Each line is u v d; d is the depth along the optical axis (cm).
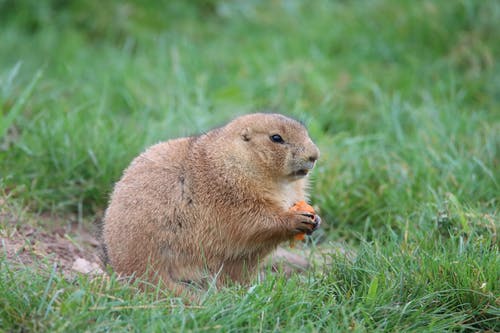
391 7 1753
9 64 1739
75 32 1858
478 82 1532
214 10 2000
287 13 1881
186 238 893
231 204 895
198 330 716
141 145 1234
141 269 884
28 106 1334
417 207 1070
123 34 1869
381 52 1673
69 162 1175
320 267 969
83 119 1306
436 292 816
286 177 929
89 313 722
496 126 1292
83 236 1091
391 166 1198
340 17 1786
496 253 872
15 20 1908
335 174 1194
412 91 1524
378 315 789
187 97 1473
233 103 1481
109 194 1142
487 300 817
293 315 769
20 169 1148
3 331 718
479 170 1158
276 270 984
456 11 1694
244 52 1720
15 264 856
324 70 1598
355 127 1413
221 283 912
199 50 1766
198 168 905
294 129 928
